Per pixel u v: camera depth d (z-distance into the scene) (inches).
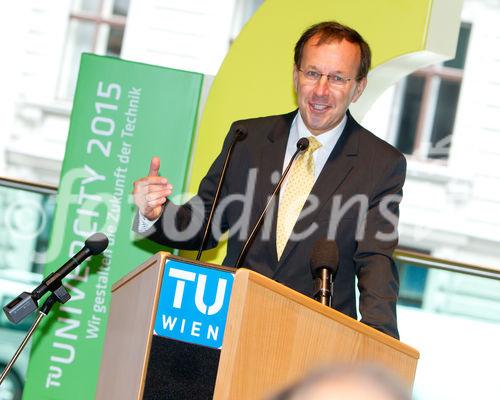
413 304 326.0
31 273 344.5
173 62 580.7
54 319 217.0
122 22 608.4
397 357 120.9
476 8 604.1
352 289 162.4
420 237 594.2
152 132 218.1
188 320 116.4
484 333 329.4
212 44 578.6
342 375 58.3
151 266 121.0
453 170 601.0
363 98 232.7
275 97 225.6
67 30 610.5
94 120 218.7
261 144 170.7
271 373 113.9
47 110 609.9
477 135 606.5
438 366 331.0
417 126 614.5
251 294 113.1
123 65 219.0
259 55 226.7
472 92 607.8
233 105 226.2
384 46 221.1
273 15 226.7
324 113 166.1
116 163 217.9
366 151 167.9
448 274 323.0
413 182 601.0
